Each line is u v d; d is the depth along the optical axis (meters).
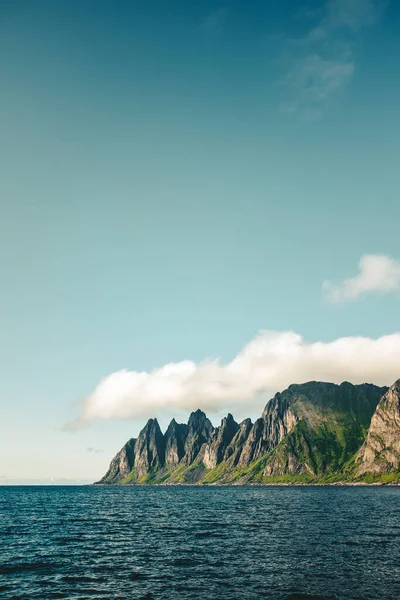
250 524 100.19
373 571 50.56
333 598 40.53
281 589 43.34
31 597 41.31
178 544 70.88
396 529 89.12
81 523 105.69
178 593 42.19
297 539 75.31
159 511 146.50
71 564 55.50
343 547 66.88
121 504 192.38
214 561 56.75
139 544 71.19
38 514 133.12
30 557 60.25
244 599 40.19
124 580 47.22
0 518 118.06
